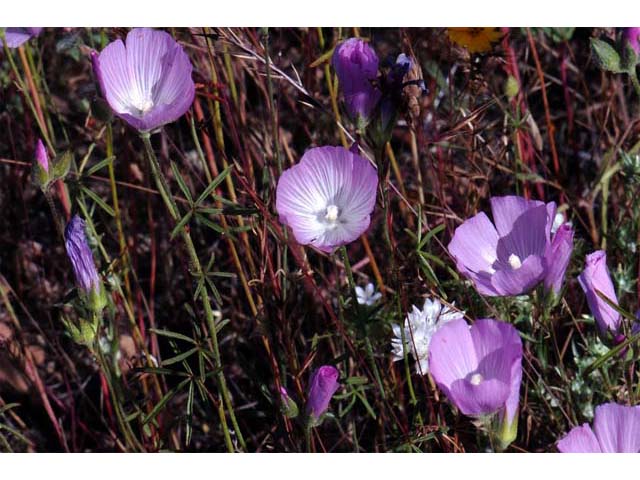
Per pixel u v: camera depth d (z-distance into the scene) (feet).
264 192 1.13
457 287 1.20
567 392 1.12
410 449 1.06
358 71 0.92
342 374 1.18
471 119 1.28
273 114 1.06
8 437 1.32
